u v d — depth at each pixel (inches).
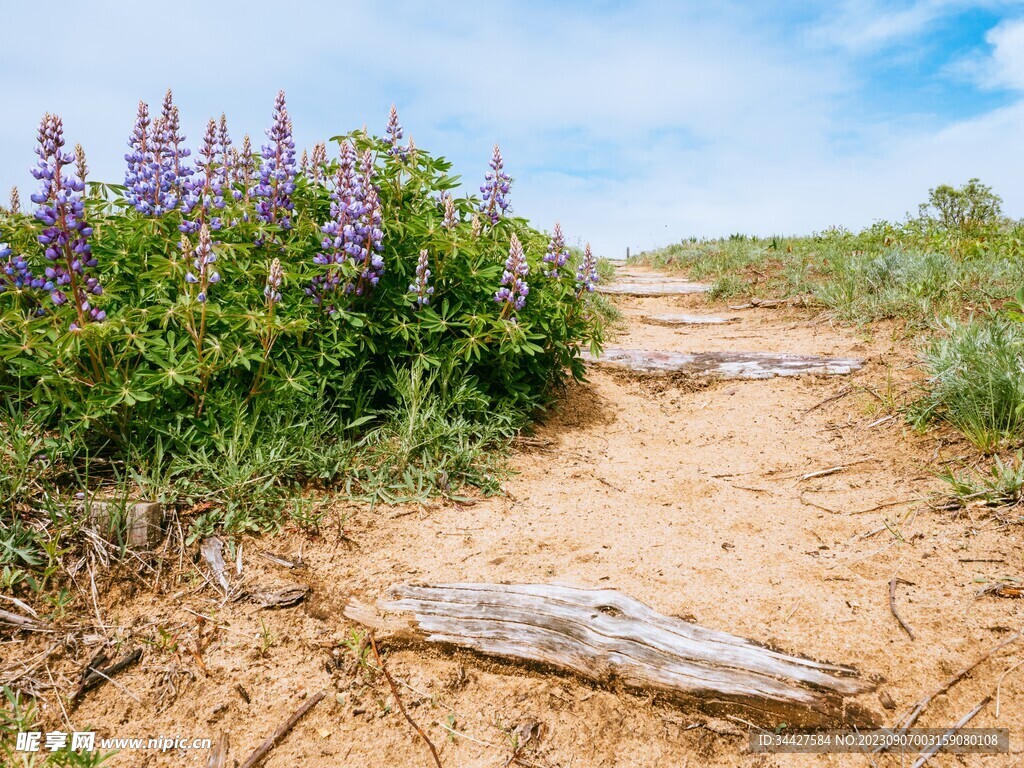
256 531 116.8
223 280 150.3
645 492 146.7
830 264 362.0
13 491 108.7
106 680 87.9
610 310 315.6
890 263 308.5
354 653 94.2
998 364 150.0
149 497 114.1
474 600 101.9
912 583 102.2
